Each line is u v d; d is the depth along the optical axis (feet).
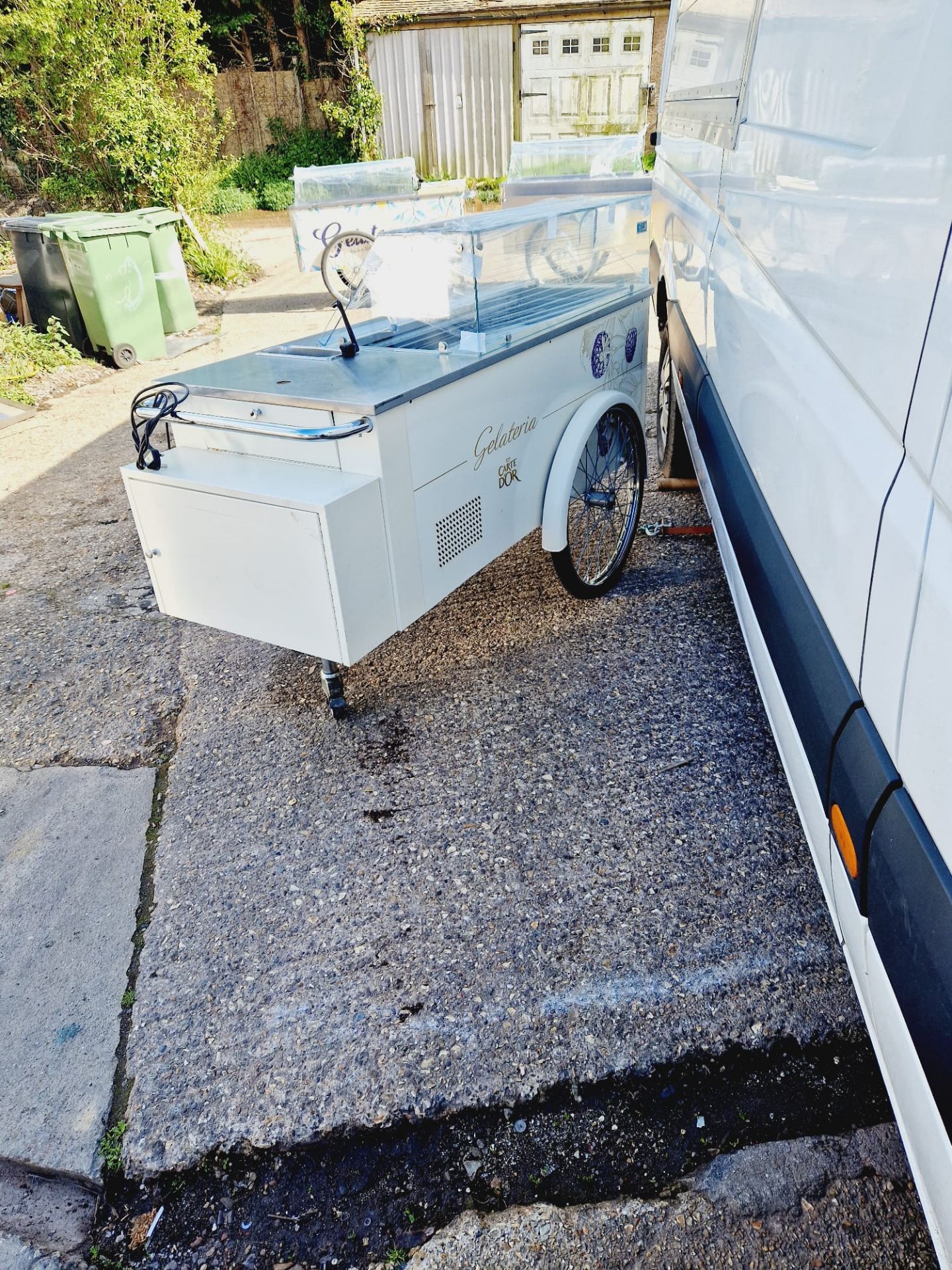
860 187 4.92
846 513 4.95
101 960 7.29
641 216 11.74
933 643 3.74
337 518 7.50
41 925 7.66
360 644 8.21
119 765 9.62
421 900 7.55
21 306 25.93
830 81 5.64
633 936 7.07
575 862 7.80
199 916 7.60
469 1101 6.04
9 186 34.32
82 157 30.25
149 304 23.89
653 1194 5.51
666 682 10.12
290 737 9.74
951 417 3.67
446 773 8.98
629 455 12.11
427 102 45.98
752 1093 6.01
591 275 11.05
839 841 4.89
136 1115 6.11
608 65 43.45
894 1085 4.22
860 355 4.81
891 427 4.36
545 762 9.02
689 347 11.43
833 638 5.17
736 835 7.98
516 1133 5.89
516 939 7.13
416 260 8.95
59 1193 5.85
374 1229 5.48
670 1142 5.78
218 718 10.20
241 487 7.84
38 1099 6.25
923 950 3.77
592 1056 6.24
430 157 47.42
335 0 42.96
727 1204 5.40
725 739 9.17
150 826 8.71
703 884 7.50
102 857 8.35
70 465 18.02
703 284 10.37
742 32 8.48
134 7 28.43
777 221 6.81
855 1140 5.68
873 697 4.47
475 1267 5.22
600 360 11.05
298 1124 5.98
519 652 10.87
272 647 11.55
